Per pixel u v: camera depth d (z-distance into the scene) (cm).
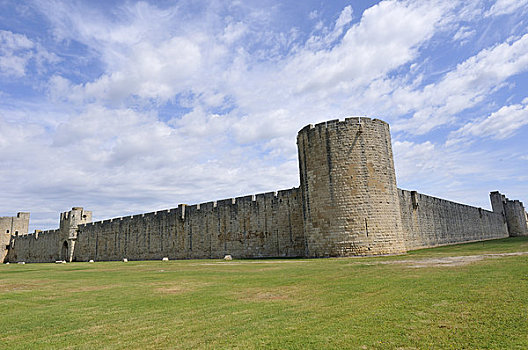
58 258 7056
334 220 2909
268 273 1898
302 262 2573
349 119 2984
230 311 996
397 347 643
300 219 3681
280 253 3794
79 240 6744
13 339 818
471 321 765
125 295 1368
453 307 880
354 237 2833
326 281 1467
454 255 2395
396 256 2620
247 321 874
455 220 5831
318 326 793
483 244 4069
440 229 5144
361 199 2867
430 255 2531
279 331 770
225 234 4300
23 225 9119
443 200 5472
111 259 5909
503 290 1023
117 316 1004
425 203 4800
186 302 1162
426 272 1523
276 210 3884
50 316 1042
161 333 809
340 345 666
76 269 3083
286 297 1169
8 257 8856
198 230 4612
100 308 1130
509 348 612
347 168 2923
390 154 3116
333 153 2981
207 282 1647
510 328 707
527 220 10200
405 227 4084
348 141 2956
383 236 2855
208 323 875
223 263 3016
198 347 697
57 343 775
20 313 1103
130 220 5659
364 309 923
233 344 702
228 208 4316
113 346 736
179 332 809
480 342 646
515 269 1397
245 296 1225
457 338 671
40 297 1419
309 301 1080
